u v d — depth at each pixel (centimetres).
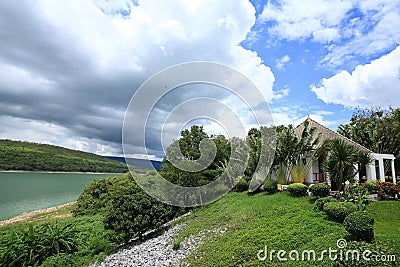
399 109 2709
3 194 3291
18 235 1188
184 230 1272
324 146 1543
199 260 848
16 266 1059
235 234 974
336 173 1360
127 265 996
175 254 999
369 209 1051
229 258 779
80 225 1606
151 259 1005
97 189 2212
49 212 2494
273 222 981
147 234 1362
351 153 1381
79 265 1059
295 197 1270
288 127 1764
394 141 2319
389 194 1224
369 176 1664
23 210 2592
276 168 1714
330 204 942
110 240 1259
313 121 2095
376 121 2683
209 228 1184
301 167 1606
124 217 1237
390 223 902
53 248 1135
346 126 3117
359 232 672
